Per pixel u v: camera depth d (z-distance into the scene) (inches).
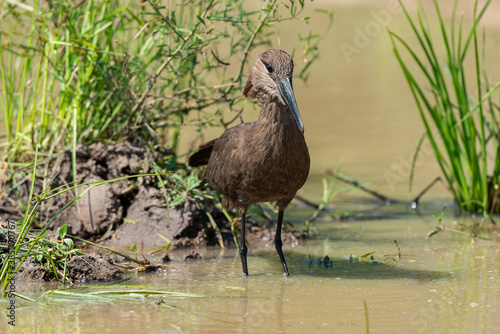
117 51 486.3
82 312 309.7
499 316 299.6
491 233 455.5
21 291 342.0
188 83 506.9
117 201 443.5
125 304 321.1
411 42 999.0
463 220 492.1
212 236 449.1
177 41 470.9
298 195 564.4
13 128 492.1
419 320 297.3
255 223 468.8
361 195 569.0
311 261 402.0
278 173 363.9
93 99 465.7
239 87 473.7
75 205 438.6
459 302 320.2
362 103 826.2
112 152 454.9
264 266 394.9
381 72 958.4
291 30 1088.8
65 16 443.8
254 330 287.7
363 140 693.9
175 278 367.6
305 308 315.6
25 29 551.2
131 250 420.8
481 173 537.0
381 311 309.9
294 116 339.0
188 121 486.6
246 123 386.6
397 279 362.0
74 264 359.9
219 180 388.5
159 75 465.1
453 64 509.0
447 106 507.5
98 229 438.0
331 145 680.4
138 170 450.0
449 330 284.5
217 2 432.1
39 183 452.1
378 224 489.1
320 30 1079.0
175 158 463.2
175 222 435.8
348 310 312.0
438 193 567.2
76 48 457.7
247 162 365.1
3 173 447.5
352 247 432.5
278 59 357.7
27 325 293.3
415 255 409.4
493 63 899.4
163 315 306.2
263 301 326.6
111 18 500.4
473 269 376.5
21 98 473.4
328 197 518.9
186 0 469.4
